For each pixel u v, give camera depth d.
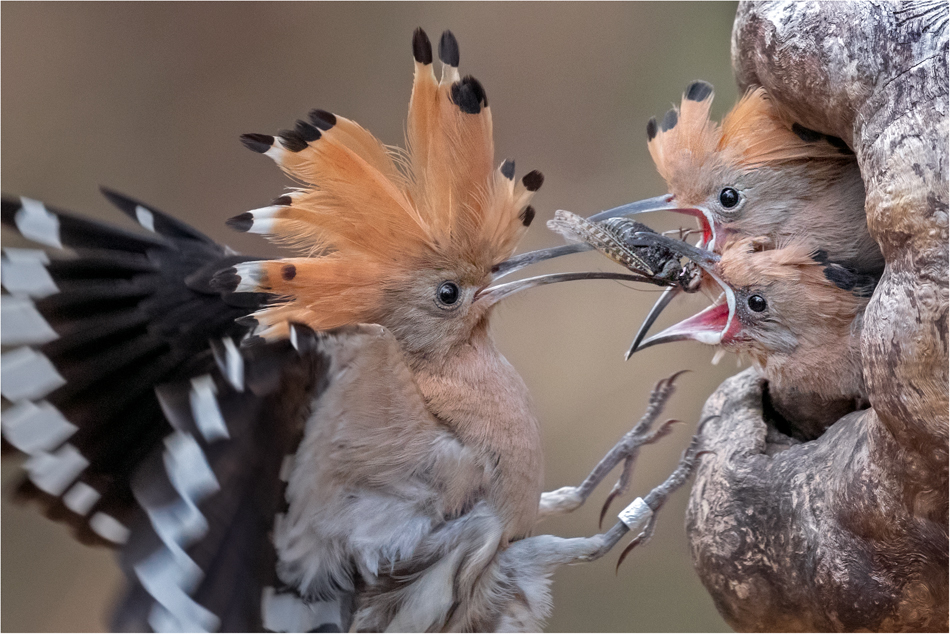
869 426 5.45
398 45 16.23
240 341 5.74
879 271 6.46
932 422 4.84
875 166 5.10
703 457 6.64
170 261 6.02
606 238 6.89
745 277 6.55
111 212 15.70
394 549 5.96
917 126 4.96
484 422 6.32
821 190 6.66
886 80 5.20
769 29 5.80
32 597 13.39
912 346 4.82
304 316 5.98
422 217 6.38
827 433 6.15
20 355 5.45
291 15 16.17
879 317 4.98
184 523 4.83
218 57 16.27
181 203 15.98
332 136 6.06
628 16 15.73
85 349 5.59
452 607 6.20
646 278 6.93
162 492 4.88
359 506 5.88
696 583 12.52
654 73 15.46
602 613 12.52
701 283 7.04
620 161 15.32
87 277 5.70
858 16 5.36
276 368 5.07
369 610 6.20
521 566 6.49
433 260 6.29
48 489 5.43
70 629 13.21
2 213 5.55
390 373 5.80
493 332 6.97
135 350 5.70
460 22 16.11
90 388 5.55
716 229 7.00
